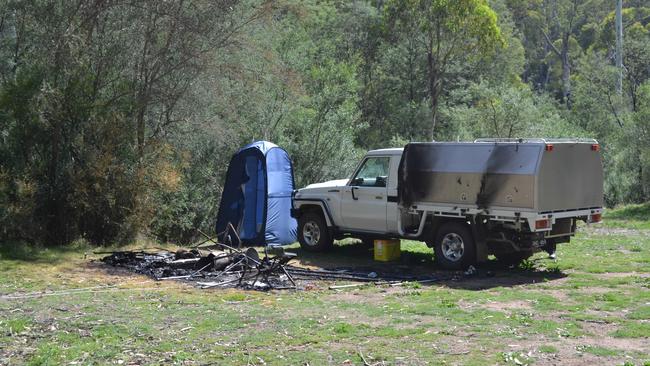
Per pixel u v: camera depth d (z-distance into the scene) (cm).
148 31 1836
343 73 3064
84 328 877
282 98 2430
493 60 4978
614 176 3052
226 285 1176
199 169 2128
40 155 1662
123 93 1753
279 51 2931
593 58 4625
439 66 4650
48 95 1611
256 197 1708
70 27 1709
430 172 1336
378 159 1471
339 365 700
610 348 741
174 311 970
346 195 1510
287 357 730
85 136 1681
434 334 810
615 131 3453
